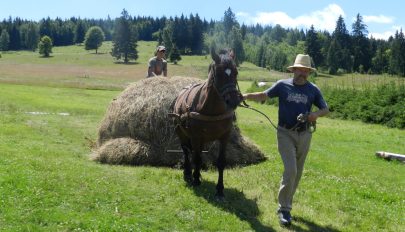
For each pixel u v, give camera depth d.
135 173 9.70
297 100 7.17
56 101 28.30
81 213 6.91
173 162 11.02
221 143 8.38
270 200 8.52
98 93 38.62
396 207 8.65
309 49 108.56
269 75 94.44
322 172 11.40
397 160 13.64
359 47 112.88
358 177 11.15
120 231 6.39
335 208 8.33
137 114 11.36
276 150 14.02
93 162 10.82
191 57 138.50
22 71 84.19
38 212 6.78
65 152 11.71
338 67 102.69
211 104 7.86
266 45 152.75
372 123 26.19
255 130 18.36
